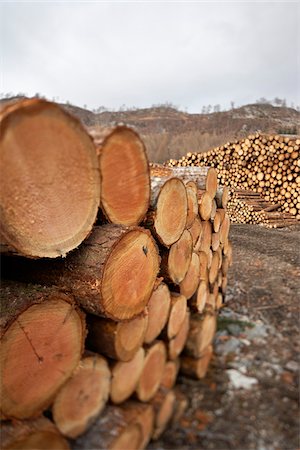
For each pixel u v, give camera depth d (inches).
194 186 114.3
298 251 204.2
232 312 125.3
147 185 76.2
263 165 317.1
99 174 58.3
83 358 65.2
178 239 91.7
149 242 75.5
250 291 142.4
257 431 74.5
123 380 73.3
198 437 75.2
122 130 65.3
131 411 71.2
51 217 51.8
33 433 52.3
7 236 45.9
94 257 64.1
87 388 64.7
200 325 95.7
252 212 303.0
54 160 50.0
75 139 52.3
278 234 258.8
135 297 72.0
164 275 89.8
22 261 74.6
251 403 82.4
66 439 60.9
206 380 92.7
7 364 52.5
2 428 51.2
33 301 56.4
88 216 58.4
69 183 53.5
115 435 63.2
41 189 49.4
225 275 155.3
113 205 68.1
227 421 78.0
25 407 54.2
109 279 64.2
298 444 70.4
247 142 319.3
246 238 244.4
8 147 43.4
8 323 53.0
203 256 120.1
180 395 88.1
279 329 110.9
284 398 82.4
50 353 58.3
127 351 71.7
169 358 89.8
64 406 60.4
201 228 124.8
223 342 106.8
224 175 340.5
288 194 307.1
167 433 77.6
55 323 59.1
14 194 45.9
